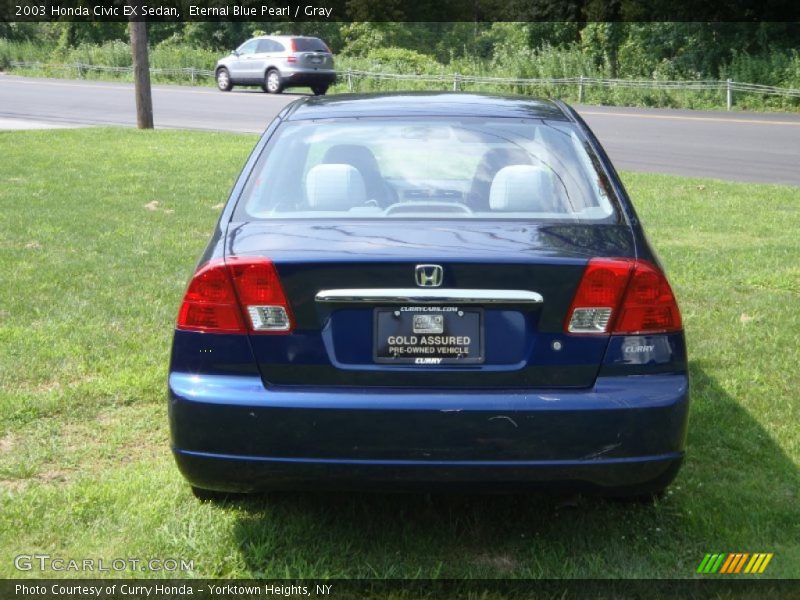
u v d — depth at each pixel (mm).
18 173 13656
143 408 5172
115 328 6508
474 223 3699
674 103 30391
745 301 7355
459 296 3340
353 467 3361
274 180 4082
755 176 14625
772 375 5719
